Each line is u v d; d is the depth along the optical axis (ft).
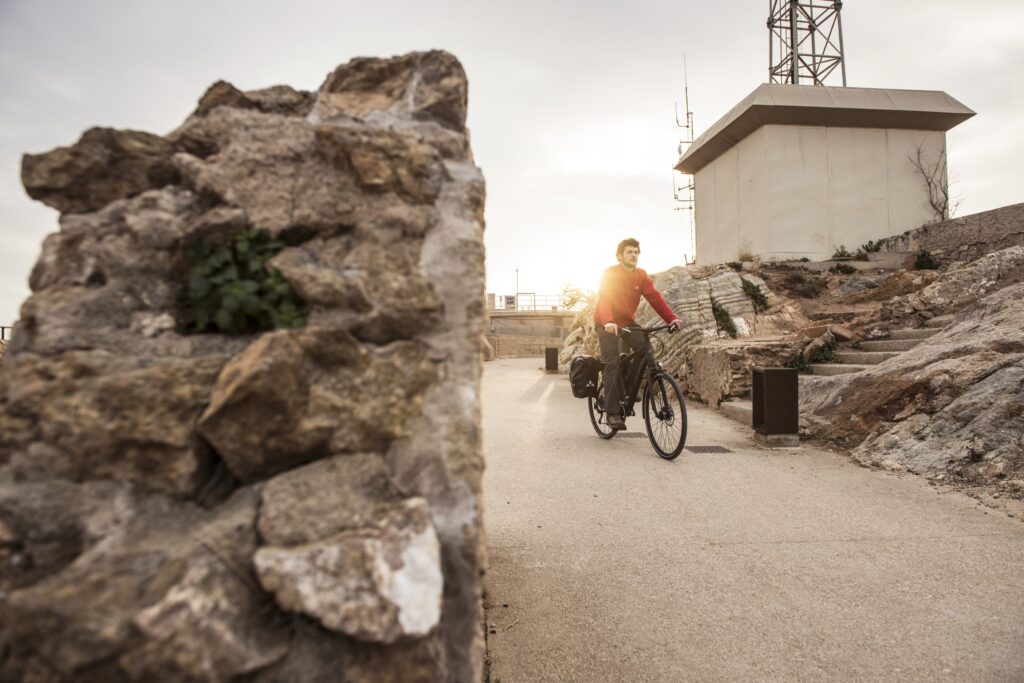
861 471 14.75
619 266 17.83
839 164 51.08
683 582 8.71
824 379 21.81
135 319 4.63
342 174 5.11
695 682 6.42
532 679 6.48
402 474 4.56
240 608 3.61
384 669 3.76
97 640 3.17
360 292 4.69
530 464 16.08
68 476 4.07
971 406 14.85
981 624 7.44
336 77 5.58
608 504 12.44
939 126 51.52
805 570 9.07
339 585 3.70
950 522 10.94
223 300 4.57
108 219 4.86
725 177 57.11
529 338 101.65
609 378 17.93
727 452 17.35
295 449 4.38
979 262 24.49
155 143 5.09
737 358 25.67
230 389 4.10
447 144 5.39
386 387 4.60
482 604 8.09
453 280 5.01
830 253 50.44
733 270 39.63
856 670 6.56
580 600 8.21
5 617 3.39
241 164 4.99
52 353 4.31
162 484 4.13
